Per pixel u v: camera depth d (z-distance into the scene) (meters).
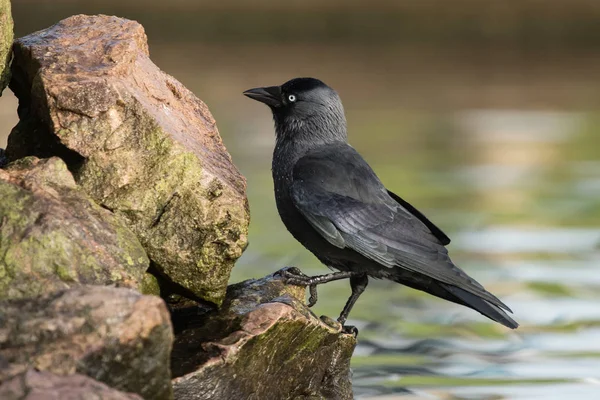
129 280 8.88
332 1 47.00
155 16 44.88
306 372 10.66
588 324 14.64
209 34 44.06
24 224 8.58
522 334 14.27
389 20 46.38
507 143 28.59
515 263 17.73
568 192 23.39
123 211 9.83
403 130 30.02
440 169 25.31
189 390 9.29
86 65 10.17
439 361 13.21
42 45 10.51
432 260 12.09
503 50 44.41
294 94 13.41
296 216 12.52
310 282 11.98
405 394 11.90
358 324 14.78
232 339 9.63
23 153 10.55
